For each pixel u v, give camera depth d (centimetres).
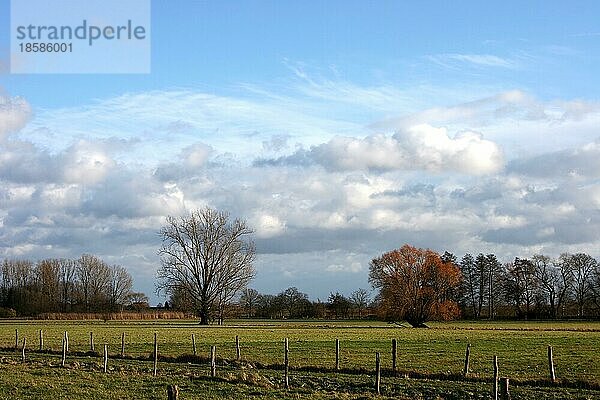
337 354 4391
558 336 8131
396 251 12119
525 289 16000
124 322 12519
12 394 3120
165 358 4947
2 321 12794
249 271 12131
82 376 3769
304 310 18200
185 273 11906
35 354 5428
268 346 6175
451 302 12062
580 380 3803
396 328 10700
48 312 16000
